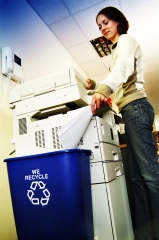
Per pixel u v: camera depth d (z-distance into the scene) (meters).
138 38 2.67
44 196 0.70
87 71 3.37
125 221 0.99
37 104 1.03
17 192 0.75
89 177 0.83
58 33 2.38
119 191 1.01
